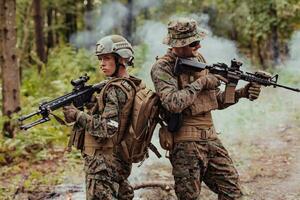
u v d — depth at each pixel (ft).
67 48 70.38
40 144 35.17
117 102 17.21
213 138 18.40
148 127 17.79
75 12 112.47
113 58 17.65
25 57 86.48
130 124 17.60
